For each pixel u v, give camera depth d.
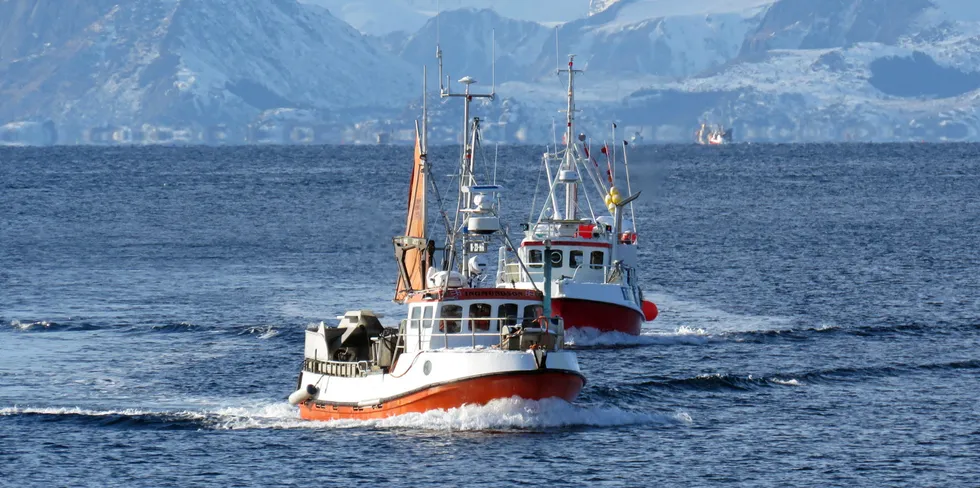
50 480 163.38
